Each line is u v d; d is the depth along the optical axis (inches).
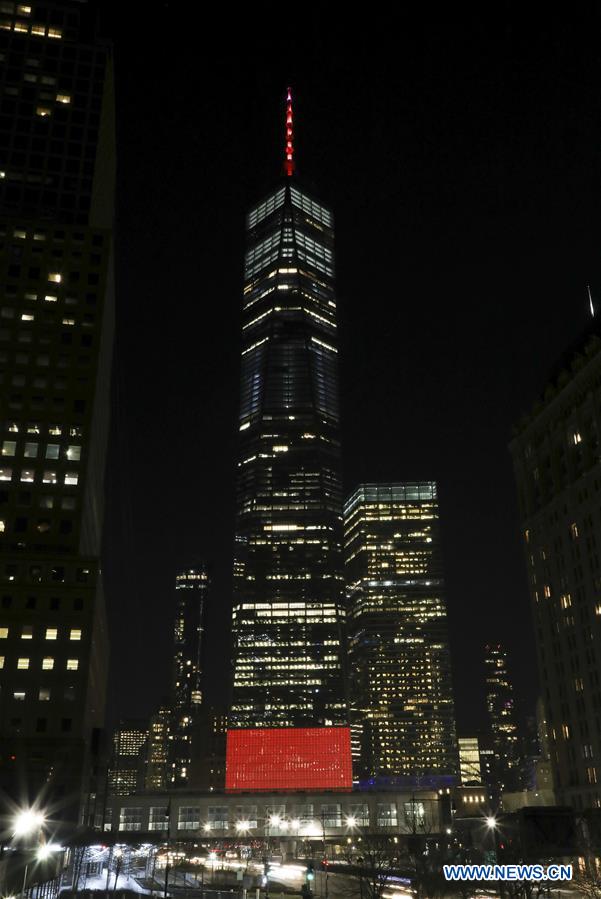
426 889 2536.9
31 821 3299.7
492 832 2967.5
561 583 5940.0
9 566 5246.1
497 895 2588.6
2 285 5969.5
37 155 6441.9
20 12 6855.3
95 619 5403.5
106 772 6382.9
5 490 5497.1
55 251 6156.5
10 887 2753.4
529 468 6628.9
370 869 3619.6
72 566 5310.0
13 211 6220.5
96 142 6604.3
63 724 4940.9
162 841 4982.8
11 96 6574.8
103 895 3759.8
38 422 5698.8
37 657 5068.9
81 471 5644.7
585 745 5438.0
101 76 6840.6
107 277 6205.7
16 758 4815.5
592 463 5708.7
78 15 6993.1
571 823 2233.0
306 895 3270.2
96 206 6579.7
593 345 5816.9
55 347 5900.6
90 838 4633.4
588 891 2780.5
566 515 5959.6
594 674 5423.2
